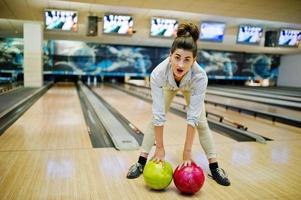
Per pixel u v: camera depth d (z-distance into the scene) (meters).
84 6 5.08
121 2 4.25
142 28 6.65
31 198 1.17
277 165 1.71
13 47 8.51
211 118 3.38
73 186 1.31
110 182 1.37
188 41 1.15
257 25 6.33
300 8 4.53
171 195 1.26
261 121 3.38
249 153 1.95
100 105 4.14
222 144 2.17
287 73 10.61
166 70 1.29
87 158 1.71
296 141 2.36
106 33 5.43
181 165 1.30
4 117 2.76
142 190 1.30
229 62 10.38
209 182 1.42
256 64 10.67
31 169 1.50
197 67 1.27
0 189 1.24
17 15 5.57
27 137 2.17
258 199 1.24
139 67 9.74
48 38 8.50
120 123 2.82
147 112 3.71
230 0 4.21
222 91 7.67
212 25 5.93
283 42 6.32
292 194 1.31
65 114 3.27
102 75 9.70
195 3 4.34
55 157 1.71
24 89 5.62
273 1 4.24
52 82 8.65
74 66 9.13
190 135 1.31
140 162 1.50
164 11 5.38
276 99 5.61
